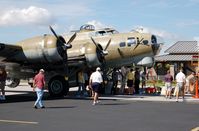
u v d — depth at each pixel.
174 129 11.00
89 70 24.95
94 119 13.08
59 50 21.84
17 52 21.95
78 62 23.44
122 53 24.59
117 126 11.48
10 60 22.33
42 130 10.59
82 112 15.21
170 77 23.17
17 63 22.56
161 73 54.62
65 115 14.16
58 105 18.16
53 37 21.48
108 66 25.64
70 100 21.22
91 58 22.98
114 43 24.61
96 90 18.78
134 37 24.50
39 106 17.38
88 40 24.89
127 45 24.45
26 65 22.95
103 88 25.84
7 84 29.47
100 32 25.19
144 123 12.22
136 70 26.91
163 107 17.88
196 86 24.30
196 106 18.61
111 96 24.53
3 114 14.36
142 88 28.28
